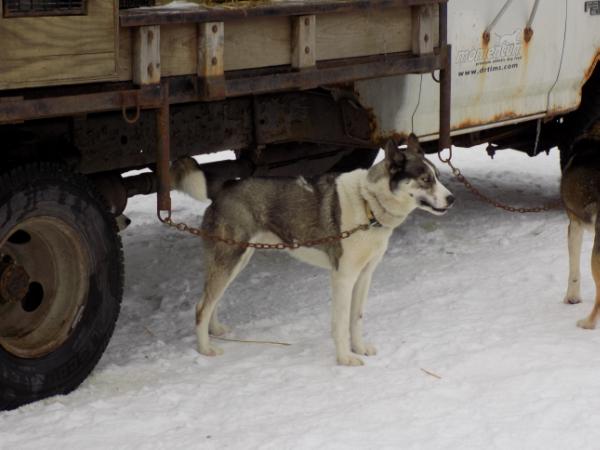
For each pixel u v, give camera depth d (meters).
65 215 6.60
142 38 6.21
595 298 8.33
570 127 11.23
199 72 6.62
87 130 7.47
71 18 5.81
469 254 10.16
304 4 7.09
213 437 5.98
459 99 9.41
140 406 6.52
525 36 9.93
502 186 13.35
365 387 6.75
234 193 7.46
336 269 7.26
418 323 8.06
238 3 7.17
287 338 8.02
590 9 10.62
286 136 8.86
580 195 8.05
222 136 8.48
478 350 7.30
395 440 5.83
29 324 6.82
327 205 7.26
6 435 6.01
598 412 6.10
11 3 5.55
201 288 9.45
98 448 5.84
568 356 7.10
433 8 7.94
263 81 6.91
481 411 6.21
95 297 6.88
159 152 6.50
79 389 6.85
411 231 10.98
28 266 6.94
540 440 5.78
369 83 8.69
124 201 8.05
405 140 9.12
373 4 7.44
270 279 9.63
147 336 8.21
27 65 5.66
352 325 7.48
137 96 6.24
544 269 9.33
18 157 6.77
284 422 6.18
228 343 7.95
